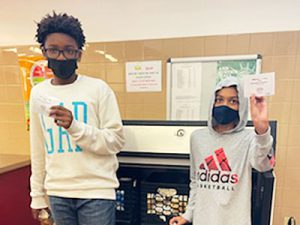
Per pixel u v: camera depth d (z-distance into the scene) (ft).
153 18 5.45
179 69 5.44
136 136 4.21
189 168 4.02
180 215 3.96
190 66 5.39
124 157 4.18
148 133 4.20
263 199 3.23
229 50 5.22
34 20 5.86
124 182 4.20
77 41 3.37
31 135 3.63
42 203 3.68
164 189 4.17
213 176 3.41
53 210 3.45
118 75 5.74
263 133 2.96
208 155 3.50
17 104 6.25
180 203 4.12
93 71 5.82
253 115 3.01
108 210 3.36
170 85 5.53
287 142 5.20
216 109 3.47
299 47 4.94
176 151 4.03
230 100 3.41
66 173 3.28
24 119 6.28
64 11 5.70
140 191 4.33
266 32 5.03
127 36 5.61
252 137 3.31
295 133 5.16
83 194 3.26
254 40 5.09
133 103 5.76
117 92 5.79
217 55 5.27
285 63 5.02
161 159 4.10
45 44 3.31
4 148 6.49
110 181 3.41
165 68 5.52
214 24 5.25
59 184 3.32
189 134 4.07
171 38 5.41
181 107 5.54
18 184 5.17
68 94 3.33
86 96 3.33
